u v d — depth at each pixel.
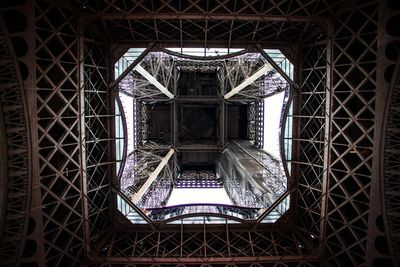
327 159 20.06
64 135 17.98
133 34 21.56
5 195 15.48
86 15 18.44
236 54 22.23
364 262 18.31
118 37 21.84
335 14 18.59
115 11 18.80
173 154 44.75
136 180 34.03
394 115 15.63
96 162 21.59
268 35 22.12
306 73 22.12
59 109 18.39
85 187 19.80
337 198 20.55
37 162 16.38
